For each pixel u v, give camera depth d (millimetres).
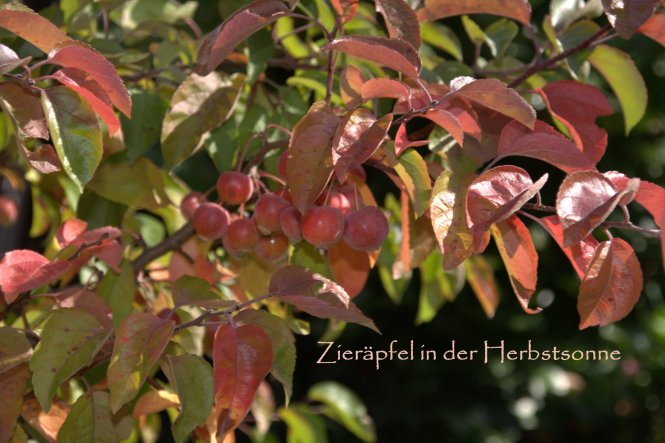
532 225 2506
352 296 1400
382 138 1233
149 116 1405
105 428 1311
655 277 2846
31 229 1600
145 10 1563
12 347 1291
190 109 1359
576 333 2824
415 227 1383
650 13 1281
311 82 1430
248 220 1345
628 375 3014
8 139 1524
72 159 1257
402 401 2750
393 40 1248
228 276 1396
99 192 1425
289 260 1405
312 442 1619
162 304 1438
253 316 1267
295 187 1243
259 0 1272
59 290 1439
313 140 1247
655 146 2695
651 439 3275
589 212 1189
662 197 1236
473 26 1463
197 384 1278
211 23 2125
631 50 2510
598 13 1432
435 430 2789
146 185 1433
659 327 2963
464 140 1358
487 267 1542
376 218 1320
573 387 2881
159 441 2373
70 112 1260
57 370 1281
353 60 1437
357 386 2758
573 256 1267
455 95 1248
